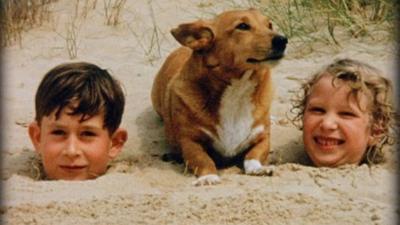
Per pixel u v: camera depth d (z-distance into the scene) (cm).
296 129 236
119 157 222
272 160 225
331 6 297
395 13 291
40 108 209
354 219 179
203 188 197
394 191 194
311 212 181
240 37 210
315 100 215
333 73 215
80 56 292
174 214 180
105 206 185
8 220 179
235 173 215
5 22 307
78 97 206
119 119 214
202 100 214
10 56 292
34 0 321
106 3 330
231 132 216
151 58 288
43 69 281
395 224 177
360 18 293
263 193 190
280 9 308
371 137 218
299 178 201
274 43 208
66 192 194
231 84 213
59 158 207
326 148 214
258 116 217
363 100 214
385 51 277
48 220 179
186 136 216
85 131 208
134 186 200
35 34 308
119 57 290
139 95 257
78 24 315
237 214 180
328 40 285
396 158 216
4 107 250
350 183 198
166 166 217
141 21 315
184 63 225
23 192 194
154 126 239
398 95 240
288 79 264
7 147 225
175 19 315
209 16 314
